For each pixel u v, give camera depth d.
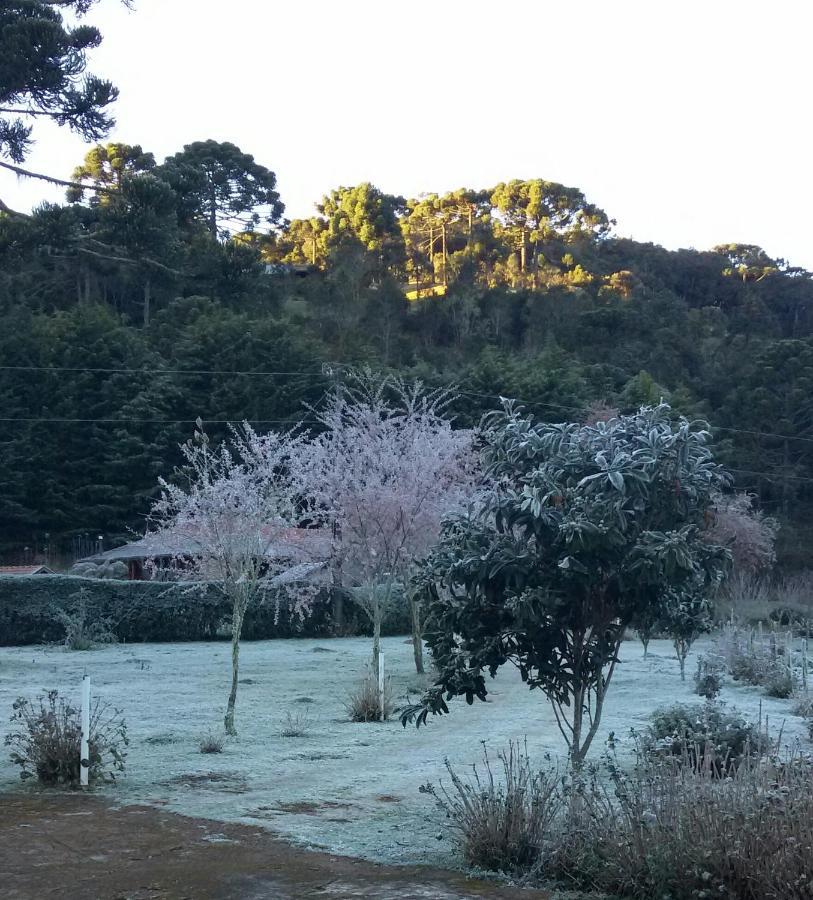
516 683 18.39
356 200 102.00
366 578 20.38
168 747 11.50
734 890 5.98
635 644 29.12
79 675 19.45
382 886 6.54
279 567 14.88
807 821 5.99
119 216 18.28
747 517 40.59
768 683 17.23
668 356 70.12
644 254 107.06
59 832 7.84
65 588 29.25
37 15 17.58
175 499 16.05
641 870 6.32
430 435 22.70
